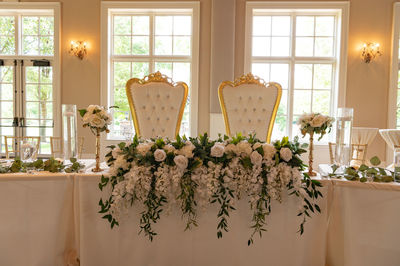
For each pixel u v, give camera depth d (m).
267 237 1.55
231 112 2.77
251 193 1.47
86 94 4.57
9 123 4.86
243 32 4.41
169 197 1.50
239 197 1.49
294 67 4.58
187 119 4.74
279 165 1.46
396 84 4.29
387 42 4.29
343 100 4.36
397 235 1.44
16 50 4.76
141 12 4.61
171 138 2.74
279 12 4.54
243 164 1.46
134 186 1.45
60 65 4.54
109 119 1.70
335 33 4.50
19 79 4.79
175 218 1.56
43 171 1.65
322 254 1.54
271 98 2.75
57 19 4.48
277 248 1.55
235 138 1.55
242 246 1.56
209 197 1.47
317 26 4.54
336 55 4.48
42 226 1.54
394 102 4.30
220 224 1.50
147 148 1.47
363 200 1.48
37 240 1.53
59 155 2.01
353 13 4.29
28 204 1.52
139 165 1.45
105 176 1.52
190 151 1.45
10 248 1.52
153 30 4.64
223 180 1.47
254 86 2.79
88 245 1.55
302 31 4.57
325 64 4.57
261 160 1.44
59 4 4.46
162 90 2.79
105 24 4.48
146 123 2.74
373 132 2.56
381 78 4.31
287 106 4.65
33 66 4.77
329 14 4.48
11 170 1.64
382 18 4.27
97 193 1.56
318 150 4.43
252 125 2.75
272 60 4.59
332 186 1.53
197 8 4.39
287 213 1.54
